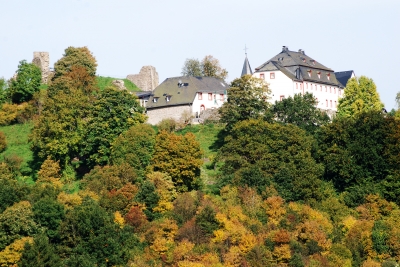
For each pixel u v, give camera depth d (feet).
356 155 574.56
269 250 477.36
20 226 475.72
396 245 495.41
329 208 531.91
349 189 561.84
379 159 570.05
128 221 499.51
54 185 545.85
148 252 474.49
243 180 544.62
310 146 585.63
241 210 509.76
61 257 467.52
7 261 458.09
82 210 486.38
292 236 491.31
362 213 528.63
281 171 553.23
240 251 473.26
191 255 464.24
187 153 558.15
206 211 493.77
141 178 551.18
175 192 537.65
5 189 508.94
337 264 479.00
